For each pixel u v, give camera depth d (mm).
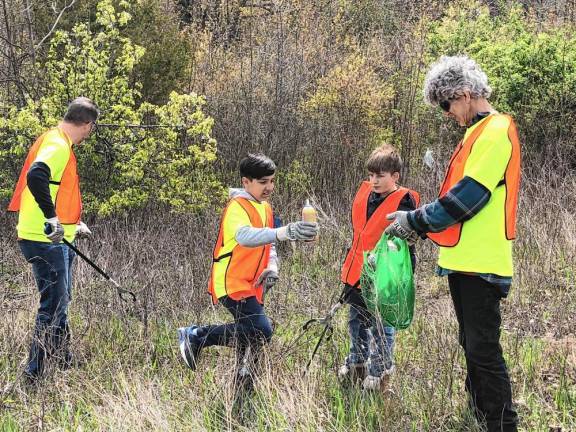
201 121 7551
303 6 11891
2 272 6703
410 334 4781
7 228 7715
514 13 11352
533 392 3832
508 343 4434
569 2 11391
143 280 5703
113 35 7562
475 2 12469
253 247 3607
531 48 9219
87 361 4535
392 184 3801
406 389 3752
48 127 7137
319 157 9219
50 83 7609
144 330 4789
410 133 9555
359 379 3840
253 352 3834
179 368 4375
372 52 11656
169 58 8906
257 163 3775
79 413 3883
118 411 3615
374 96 9836
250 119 9297
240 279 3799
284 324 5105
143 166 7531
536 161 8656
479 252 3176
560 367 3967
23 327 4934
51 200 4121
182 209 7570
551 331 4844
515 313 5203
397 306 3469
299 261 6734
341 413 3631
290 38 11023
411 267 3531
